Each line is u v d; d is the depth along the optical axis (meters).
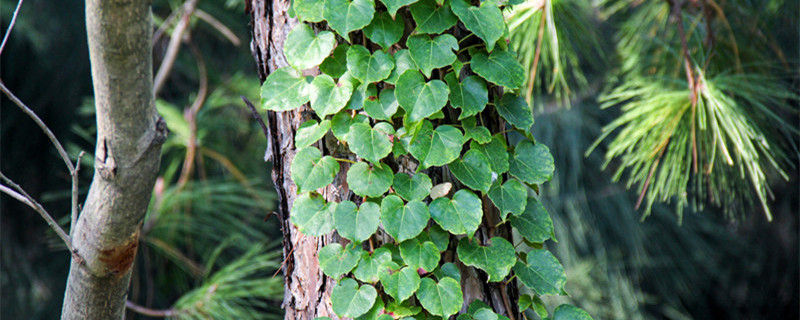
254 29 1.58
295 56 1.49
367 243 1.50
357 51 1.49
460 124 1.52
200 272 2.48
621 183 3.78
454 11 1.49
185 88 3.41
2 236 3.37
